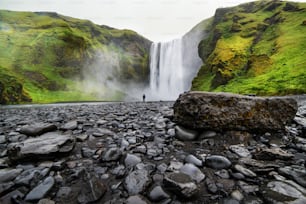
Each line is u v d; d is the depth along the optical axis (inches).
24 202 91.7
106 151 140.1
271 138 177.6
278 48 2532.0
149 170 117.7
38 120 325.1
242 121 180.5
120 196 95.1
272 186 96.7
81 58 3624.5
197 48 4800.7
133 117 317.4
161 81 4717.0
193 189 92.1
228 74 2459.4
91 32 4859.7
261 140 172.4
